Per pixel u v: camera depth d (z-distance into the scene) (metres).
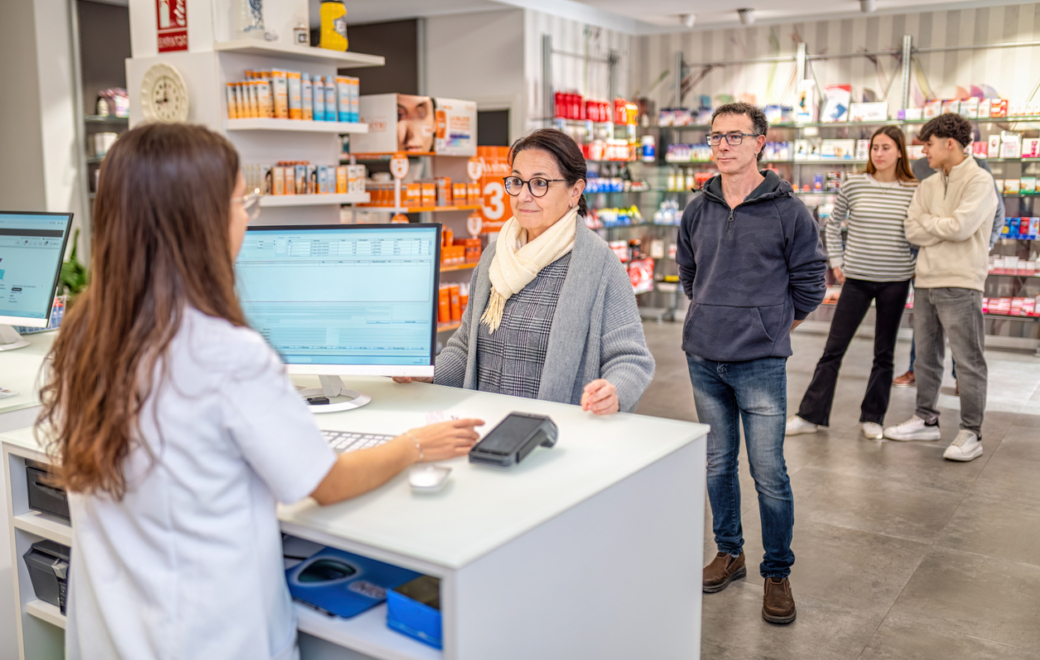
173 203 1.05
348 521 1.21
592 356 1.97
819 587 2.70
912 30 6.90
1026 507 3.35
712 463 2.67
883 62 7.02
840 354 4.25
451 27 7.27
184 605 1.11
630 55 8.11
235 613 1.13
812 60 7.32
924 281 4.00
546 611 1.28
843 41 7.17
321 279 1.86
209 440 1.08
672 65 7.96
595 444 1.57
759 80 7.56
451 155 5.58
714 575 2.69
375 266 1.84
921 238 3.96
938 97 6.89
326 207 4.62
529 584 1.23
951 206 3.87
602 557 1.40
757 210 2.46
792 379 5.61
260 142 4.11
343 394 1.92
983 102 6.47
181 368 1.06
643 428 1.68
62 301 3.08
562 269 2.00
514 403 1.87
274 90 3.90
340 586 1.34
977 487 3.58
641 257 7.89
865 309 4.19
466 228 5.78
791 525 2.50
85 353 1.08
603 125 7.43
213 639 1.12
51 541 1.74
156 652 1.13
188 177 1.05
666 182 7.97
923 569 2.81
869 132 7.14
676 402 5.08
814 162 7.12
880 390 4.25
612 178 7.54
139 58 4.11
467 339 2.18
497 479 1.38
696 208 2.64
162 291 1.05
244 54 3.96
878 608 2.56
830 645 2.35
